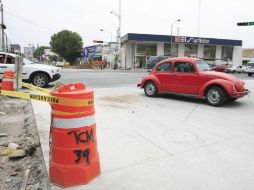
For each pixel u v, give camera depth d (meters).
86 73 27.39
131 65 50.50
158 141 5.16
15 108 8.09
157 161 4.23
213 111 8.02
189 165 4.11
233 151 4.72
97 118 6.82
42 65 13.73
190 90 9.32
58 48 77.81
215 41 52.16
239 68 39.09
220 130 6.00
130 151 4.62
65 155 3.34
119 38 47.91
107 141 5.10
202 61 9.77
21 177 3.77
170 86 9.85
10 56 13.17
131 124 6.34
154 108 8.29
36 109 7.69
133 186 3.46
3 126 6.21
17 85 8.12
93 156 3.57
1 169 4.02
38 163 4.14
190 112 7.81
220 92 8.59
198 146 4.93
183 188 3.44
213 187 3.48
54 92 3.41
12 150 4.66
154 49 50.72
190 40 50.31
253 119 7.08
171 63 9.91
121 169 3.93
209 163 4.19
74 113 3.30
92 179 3.57
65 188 3.35
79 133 3.36
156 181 3.60
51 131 3.46
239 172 3.91
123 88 13.17
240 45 54.59
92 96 3.49
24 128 6.06
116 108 8.16
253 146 4.99
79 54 80.06
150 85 10.45
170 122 6.61
